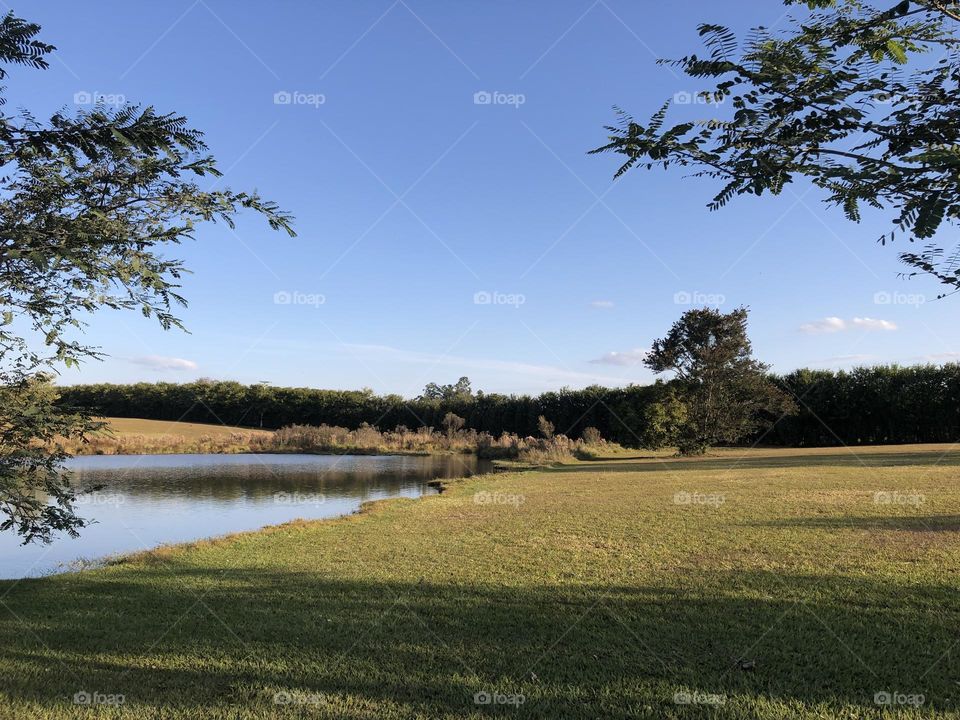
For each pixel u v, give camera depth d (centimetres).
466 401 6056
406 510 1509
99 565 997
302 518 1468
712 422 3712
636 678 458
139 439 4669
